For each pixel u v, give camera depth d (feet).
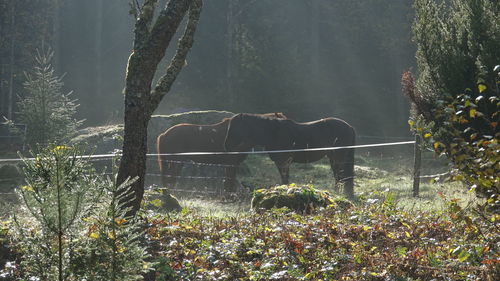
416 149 51.70
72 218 16.60
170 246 26.63
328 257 25.41
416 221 31.76
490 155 21.35
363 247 26.58
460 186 46.11
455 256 24.70
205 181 66.03
